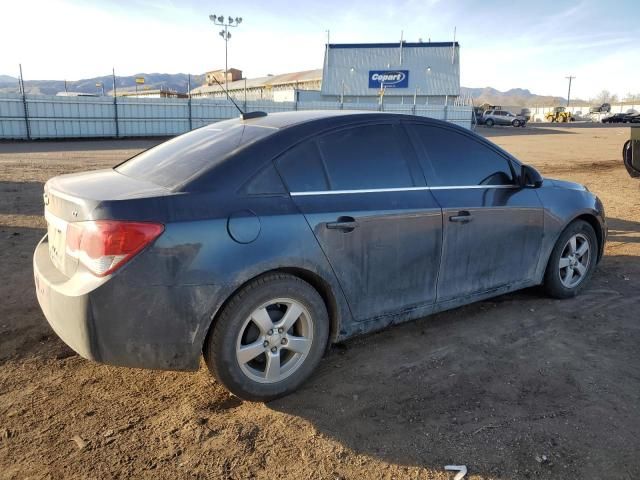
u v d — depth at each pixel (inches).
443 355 143.2
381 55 2381.9
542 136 1456.7
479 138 159.6
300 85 2918.3
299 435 109.0
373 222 129.3
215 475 97.4
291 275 118.6
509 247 160.9
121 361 105.3
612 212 345.4
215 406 119.8
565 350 145.7
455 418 114.5
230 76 3710.6
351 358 141.7
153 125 1440.7
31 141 1252.5
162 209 104.9
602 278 206.8
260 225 112.8
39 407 118.5
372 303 134.1
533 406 118.8
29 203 355.6
